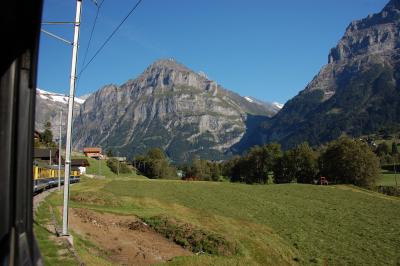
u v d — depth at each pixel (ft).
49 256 59.62
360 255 130.11
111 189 248.11
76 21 74.33
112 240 104.27
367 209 213.05
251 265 96.12
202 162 653.30
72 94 75.82
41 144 310.86
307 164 490.49
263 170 539.70
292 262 124.77
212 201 220.64
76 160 495.00
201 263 89.20
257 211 196.65
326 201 238.48
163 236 122.72
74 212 131.34
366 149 428.15
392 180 522.47
